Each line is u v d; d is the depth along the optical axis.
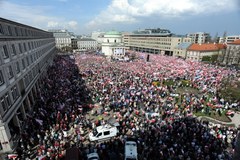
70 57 109.00
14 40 29.58
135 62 90.31
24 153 21.02
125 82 48.44
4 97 22.89
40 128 25.22
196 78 55.09
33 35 47.59
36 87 42.81
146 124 27.17
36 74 44.53
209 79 53.66
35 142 23.23
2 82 23.11
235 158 10.66
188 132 25.06
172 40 145.00
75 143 22.81
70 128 26.48
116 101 35.25
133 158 19.53
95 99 37.22
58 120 27.45
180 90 46.66
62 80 49.72
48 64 69.81
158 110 32.31
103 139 24.34
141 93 40.06
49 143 22.38
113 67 73.62
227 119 31.98
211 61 110.31
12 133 23.28
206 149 21.38
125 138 23.67
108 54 136.50
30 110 32.19
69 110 30.69
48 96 36.75
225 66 90.56
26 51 37.03
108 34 148.12
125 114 30.23
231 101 38.09
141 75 58.09
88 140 24.28
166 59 104.38
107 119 29.67
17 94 28.05
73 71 63.41
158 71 65.69
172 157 20.09
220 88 44.62
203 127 26.88
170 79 55.28
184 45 136.50
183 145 22.23
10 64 26.45
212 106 35.56
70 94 38.22
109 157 20.66
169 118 29.62
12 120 25.14
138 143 22.62
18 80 28.95
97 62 87.94
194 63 88.62
